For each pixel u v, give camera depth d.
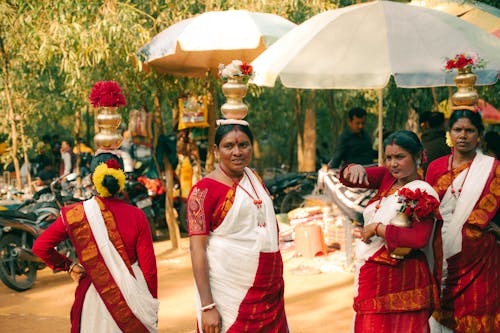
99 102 3.61
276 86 15.74
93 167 3.56
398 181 3.42
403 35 5.39
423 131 6.39
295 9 9.84
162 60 8.33
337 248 8.27
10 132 10.38
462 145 3.96
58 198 7.07
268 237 3.12
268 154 20.38
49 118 13.34
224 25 7.52
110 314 3.35
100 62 8.45
